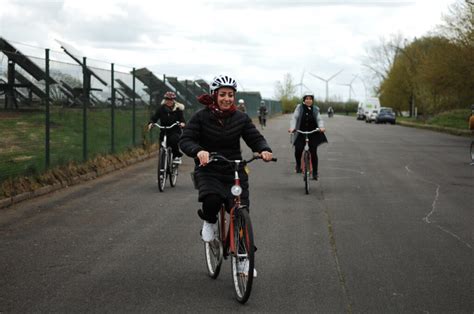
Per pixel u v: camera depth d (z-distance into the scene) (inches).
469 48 1444.4
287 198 422.0
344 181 518.6
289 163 676.1
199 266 244.4
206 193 207.0
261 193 445.1
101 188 457.7
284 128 1668.3
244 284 198.4
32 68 431.2
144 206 382.0
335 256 260.5
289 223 331.6
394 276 230.7
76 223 326.6
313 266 244.2
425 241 290.5
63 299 201.2
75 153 519.8
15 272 232.5
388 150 892.0
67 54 538.0
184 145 209.9
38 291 209.3
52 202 390.9
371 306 196.5
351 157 760.3
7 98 394.0
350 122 2453.2
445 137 1311.5
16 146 408.2
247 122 218.7
